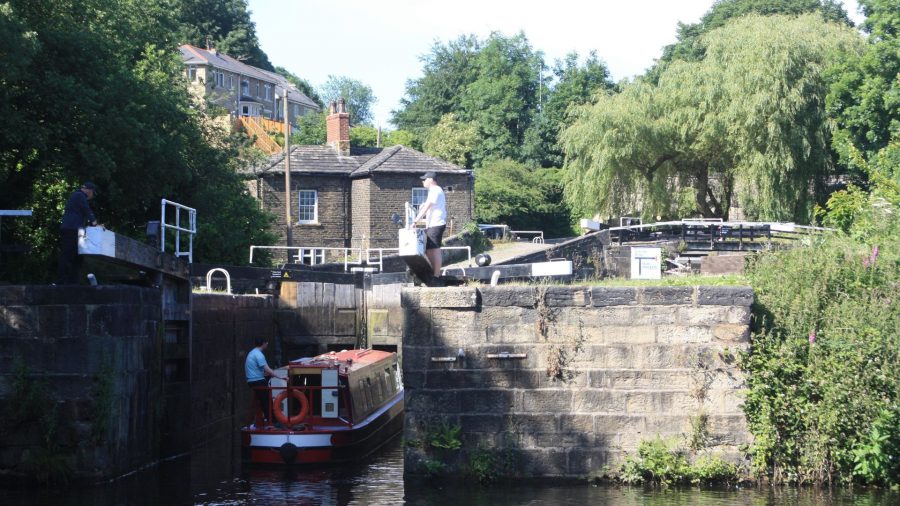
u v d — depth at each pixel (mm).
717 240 34656
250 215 33625
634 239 36906
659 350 15305
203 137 33031
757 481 15203
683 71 42938
